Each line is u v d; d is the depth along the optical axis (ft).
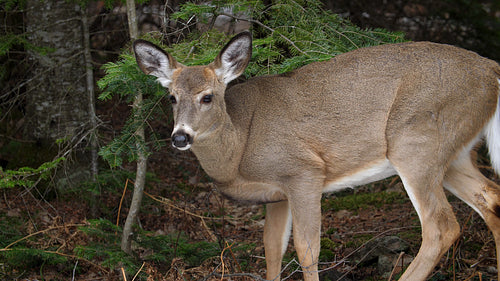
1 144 37.70
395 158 23.27
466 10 36.73
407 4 39.52
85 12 33.91
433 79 22.85
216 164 23.54
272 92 23.97
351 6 38.73
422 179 22.99
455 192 24.70
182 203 35.06
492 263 26.68
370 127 23.41
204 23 26.37
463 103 22.93
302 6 26.30
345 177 24.27
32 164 35.63
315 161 23.56
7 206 32.91
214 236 29.71
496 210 23.76
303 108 23.61
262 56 25.20
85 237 25.93
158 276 23.99
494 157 23.50
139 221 32.42
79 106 35.86
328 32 26.43
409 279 23.15
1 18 35.99
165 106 27.14
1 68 34.40
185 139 21.52
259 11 26.48
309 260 23.43
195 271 24.31
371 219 34.19
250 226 34.47
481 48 36.68
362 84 23.48
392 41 26.68
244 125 23.68
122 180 33.45
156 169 40.52
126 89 24.68
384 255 27.73
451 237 23.13
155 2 40.06
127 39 36.17
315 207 23.56
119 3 37.14
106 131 39.17
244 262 27.99
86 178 35.24
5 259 26.91
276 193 24.45
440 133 22.91
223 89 23.00
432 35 38.83
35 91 36.17
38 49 30.68
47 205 33.78
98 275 27.37
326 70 23.98
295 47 24.91
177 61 24.02
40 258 27.35
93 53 39.50
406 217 33.19
